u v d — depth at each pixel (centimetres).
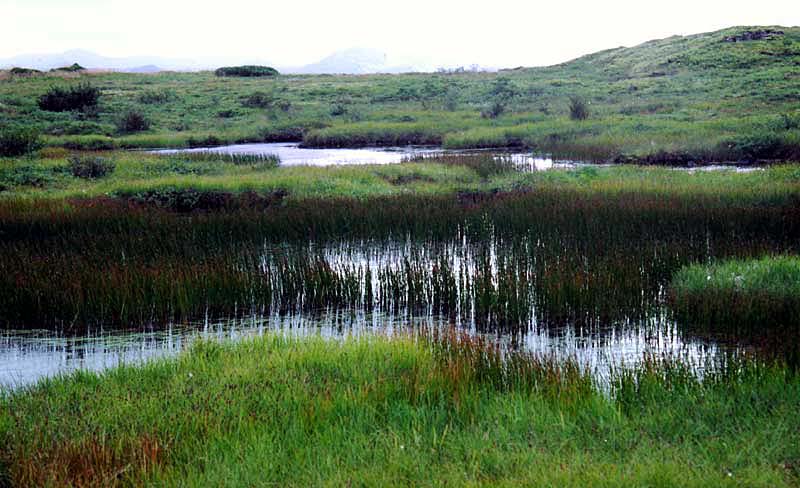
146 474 611
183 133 4756
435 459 622
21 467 631
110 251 1591
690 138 3438
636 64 7406
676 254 1466
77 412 767
